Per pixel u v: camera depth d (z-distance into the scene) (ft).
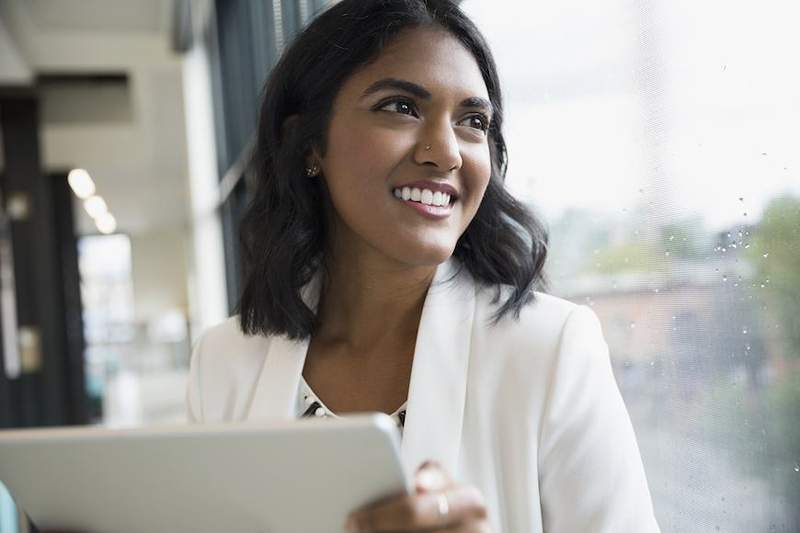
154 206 41.09
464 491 2.30
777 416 3.35
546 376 3.25
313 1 8.98
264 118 4.07
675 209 4.00
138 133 28.71
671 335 4.11
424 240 3.41
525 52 5.48
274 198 4.17
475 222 3.75
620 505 3.07
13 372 21.68
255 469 2.25
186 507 2.44
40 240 22.30
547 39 5.18
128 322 48.06
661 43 4.01
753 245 3.42
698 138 3.76
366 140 3.44
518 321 3.46
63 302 31.12
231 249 18.31
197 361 4.34
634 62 4.27
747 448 3.55
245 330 4.18
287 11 10.39
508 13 5.66
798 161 3.10
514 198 3.90
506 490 3.25
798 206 3.13
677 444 4.11
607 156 4.60
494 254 3.70
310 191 4.02
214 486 2.33
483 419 3.32
